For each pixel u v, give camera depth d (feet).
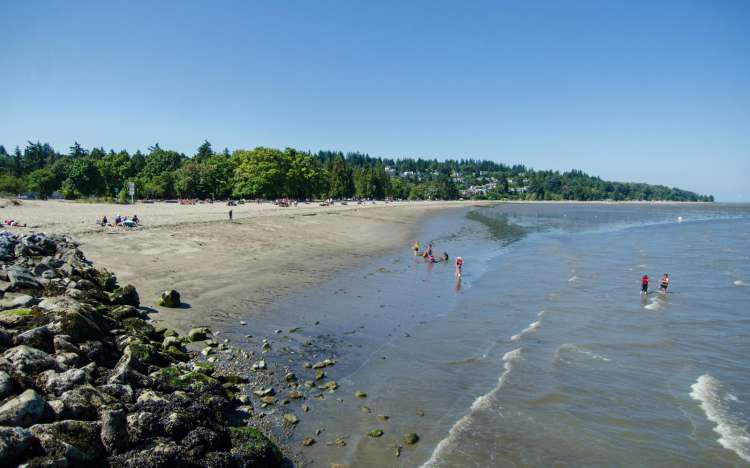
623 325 77.56
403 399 46.29
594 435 42.14
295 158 445.37
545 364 58.13
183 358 48.78
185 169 377.30
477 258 149.07
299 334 62.08
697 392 52.29
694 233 279.69
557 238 228.43
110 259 92.07
